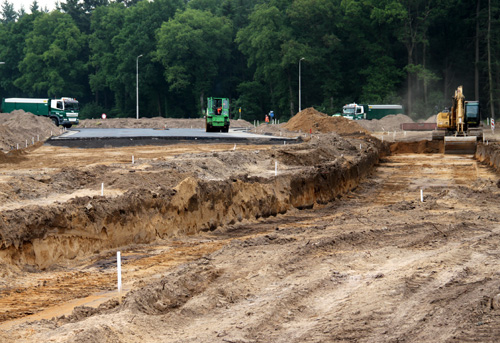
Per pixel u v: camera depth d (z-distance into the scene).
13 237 12.74
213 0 115.44
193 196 17.97
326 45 90.81
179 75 95.94
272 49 92.69
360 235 15.22
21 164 28.55
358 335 8.06
